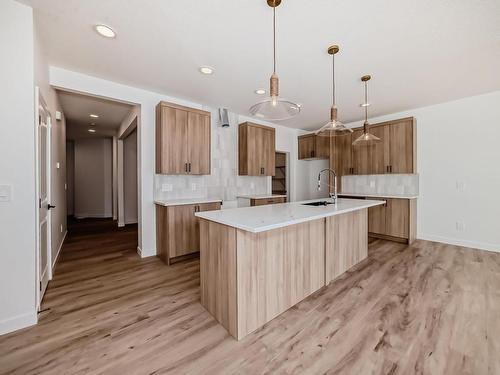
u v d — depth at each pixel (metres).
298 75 2.94
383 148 4.51
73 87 2.87
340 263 2.78
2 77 1.71
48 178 2.61
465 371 1.38
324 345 1.61
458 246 3.85
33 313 1.83
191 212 3.37
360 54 2.45
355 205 2.79
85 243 4.23
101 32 2.10
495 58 2.52
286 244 2.05
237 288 1.67
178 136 3.46
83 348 1.58
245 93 3.60
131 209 6.23
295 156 6.03
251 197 4.57
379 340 1.65
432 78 3.03
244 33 2.11
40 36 2.14
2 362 1.46
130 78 3.06
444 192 4.02
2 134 1.71
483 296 2.23
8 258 1.74
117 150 6.15
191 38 2.19
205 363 1.46
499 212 3.52
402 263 3.14
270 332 1.76
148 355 1.53
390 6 1.76
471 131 3.73
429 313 1.97
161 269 3.01
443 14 1.85
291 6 1.76
